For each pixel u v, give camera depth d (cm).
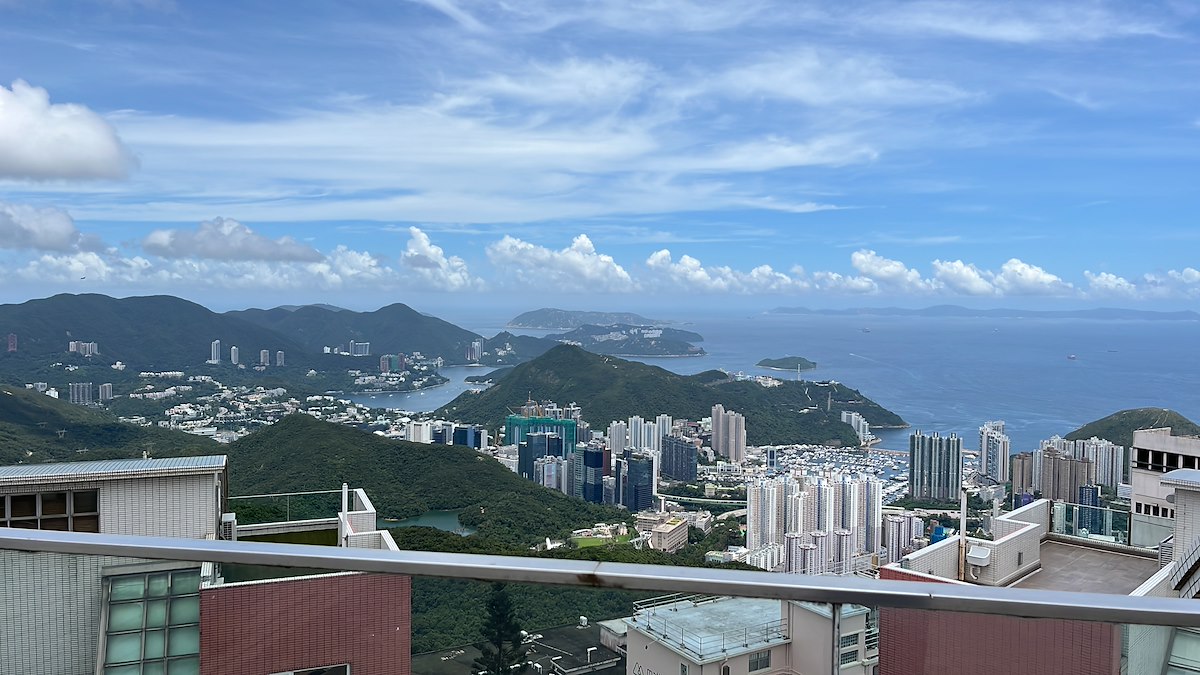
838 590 104
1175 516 616
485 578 112
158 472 647
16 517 614
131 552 120
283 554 117
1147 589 483
